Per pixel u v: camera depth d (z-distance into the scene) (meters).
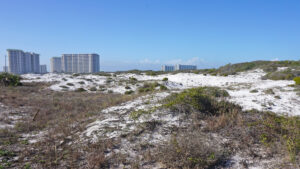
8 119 7.72
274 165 3.97
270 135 5.18
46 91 19.27
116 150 4.58
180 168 3.81
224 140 5.00
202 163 3.87
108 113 7.70
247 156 4.33
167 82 25.42
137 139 5.05
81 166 3.97
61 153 4.55
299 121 6.58
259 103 10.73
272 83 22.16
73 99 13.75
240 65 49.44
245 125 5.84
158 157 4.14
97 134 5.46
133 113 6.75
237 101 11.08
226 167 3.94
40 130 6.64
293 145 4.43
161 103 7.55
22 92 16.83
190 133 5.07
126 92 19.98
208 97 7.72
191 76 35.97
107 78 30.59
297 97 12.70
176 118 6.18
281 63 42.16
